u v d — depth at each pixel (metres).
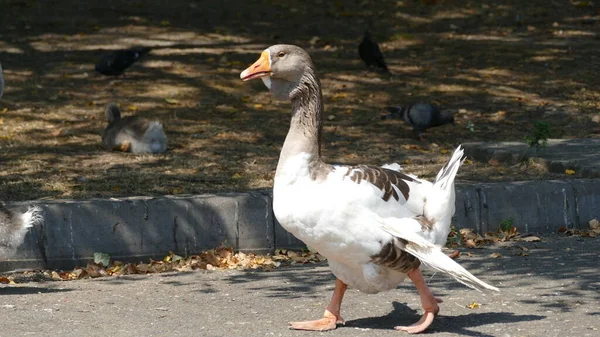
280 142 16.14
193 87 19.50
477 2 26.88
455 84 20.05
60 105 18.02
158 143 15.27
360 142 16.27
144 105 18.22
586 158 14.41
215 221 11.55
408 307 9.13
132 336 8.05
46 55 21.53
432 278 10.33
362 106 18.61
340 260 8.07
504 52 22.34
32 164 14.30
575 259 11.05
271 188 13.08
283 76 7.98
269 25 24.83
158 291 9.84
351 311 9.00
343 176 7.86
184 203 11.46
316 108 8.03
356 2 26.97
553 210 12.73
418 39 23.75
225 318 8.71
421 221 7.95
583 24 24.88
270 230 11.73
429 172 14.13
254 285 10.12
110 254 11.16
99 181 13.27
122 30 23.86
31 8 25.39
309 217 7.82
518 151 15.02
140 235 11.27
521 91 19.61
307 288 9.95
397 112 16.94
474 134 16.86
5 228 9.73
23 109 17.61
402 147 16.02
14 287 10.08
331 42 23.38
